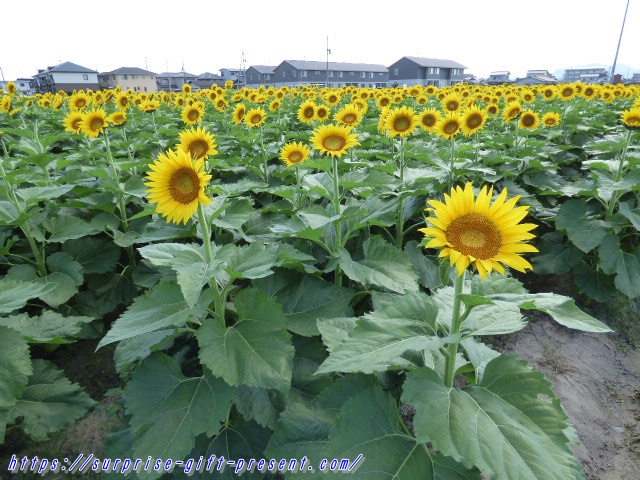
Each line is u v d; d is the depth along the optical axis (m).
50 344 4.34
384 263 3.65
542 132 9.56
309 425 2.53
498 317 2.46
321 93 21.36
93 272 4.89
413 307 2.41
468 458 1.81
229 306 3.46
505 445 1.87
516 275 6.06
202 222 2.51
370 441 2.21
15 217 4.47
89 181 6.34
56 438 3.50
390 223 4.47
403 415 3.56
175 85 102.62
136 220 5.51
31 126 11.67
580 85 13.77
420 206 5.81
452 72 92.31
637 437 3.59
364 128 9.88
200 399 2.50
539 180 7.07
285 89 19.23
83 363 4.42
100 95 13.88
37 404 3.16
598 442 3.53
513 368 2.25
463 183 6.80
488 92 17.31
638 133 8.68
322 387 2.92
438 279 4.69
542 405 2.07
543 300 2.20
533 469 1.78
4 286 3.04
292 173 6.83
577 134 10.22
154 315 2.59
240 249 2.86
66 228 4.80
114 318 5.16
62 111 15.54
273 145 7.93
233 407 3.08
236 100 15.09
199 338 2.48
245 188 3.98
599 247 5.04
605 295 5.14
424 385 2.14
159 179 2.38
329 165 4.44
